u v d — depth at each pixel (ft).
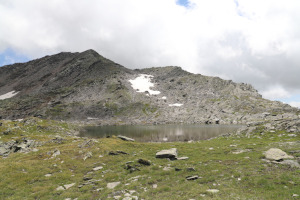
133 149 138.10
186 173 73.36
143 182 67.21
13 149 143.74
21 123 288.30
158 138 330.75
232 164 79.36
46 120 369.30
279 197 45.98
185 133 393.91
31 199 59.77
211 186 57.52
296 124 163.53
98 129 509.76
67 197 60.18
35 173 84.89
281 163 72.38
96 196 59.16
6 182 73.61
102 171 87.51
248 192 51.21
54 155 115.34
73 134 341.82
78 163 102.32
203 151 119.03
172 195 53.62
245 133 188.65
